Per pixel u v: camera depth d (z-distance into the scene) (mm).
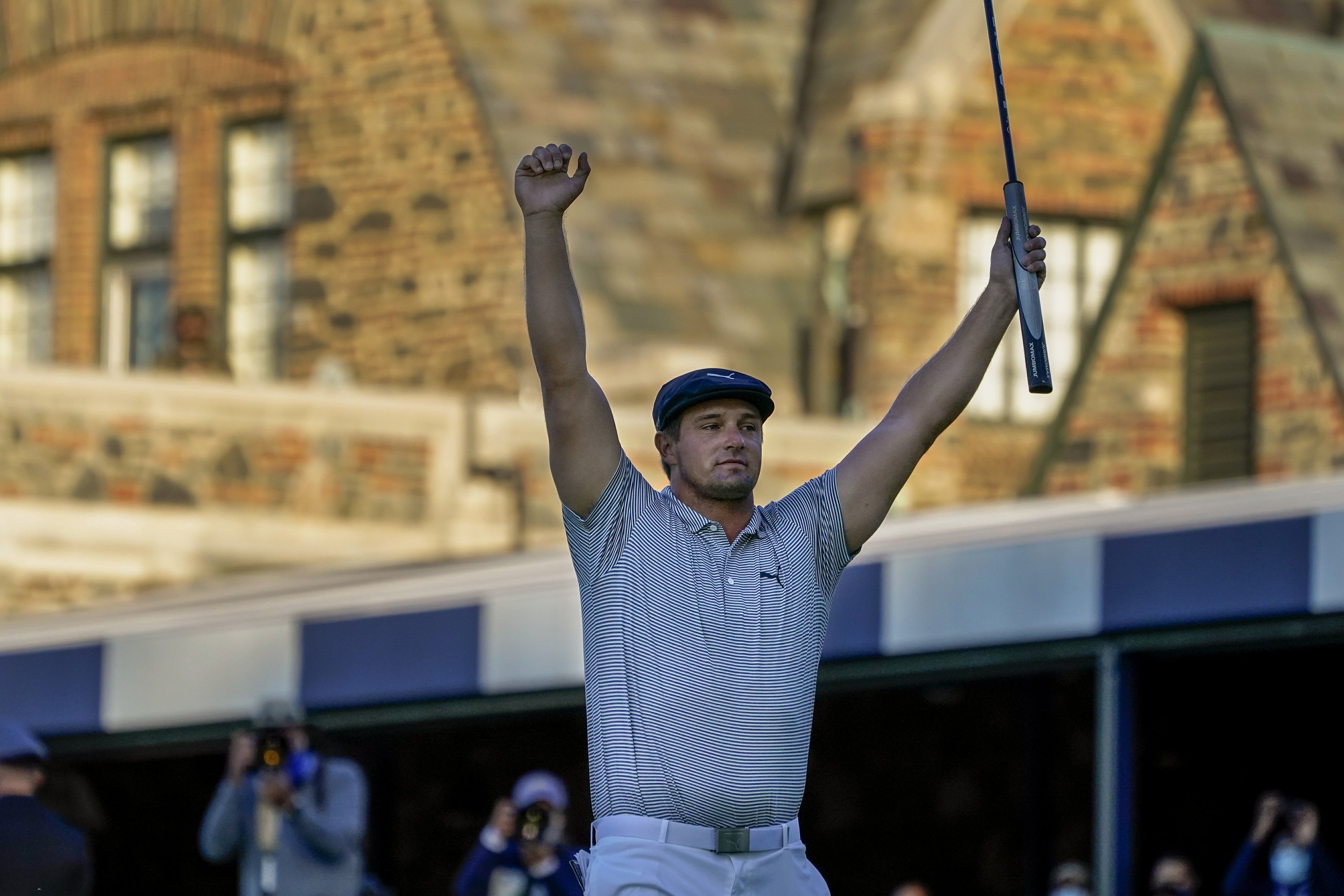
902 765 50406
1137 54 68000
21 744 27812
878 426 16938
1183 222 56500
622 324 62719
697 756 15711
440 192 63594
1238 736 45406
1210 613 30906
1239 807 45250
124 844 52062
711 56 71812
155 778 52344
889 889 50094
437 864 51938
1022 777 48719
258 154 66688
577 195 16141
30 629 43062
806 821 51281
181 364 61156
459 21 65125
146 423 58438
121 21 68188
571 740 51812
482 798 52125
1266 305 54656
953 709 49938
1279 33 67375
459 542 59719
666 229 66188
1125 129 67562
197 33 67375
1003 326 17109
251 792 33625
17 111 69312
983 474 63969
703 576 16016
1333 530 29859
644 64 70125
